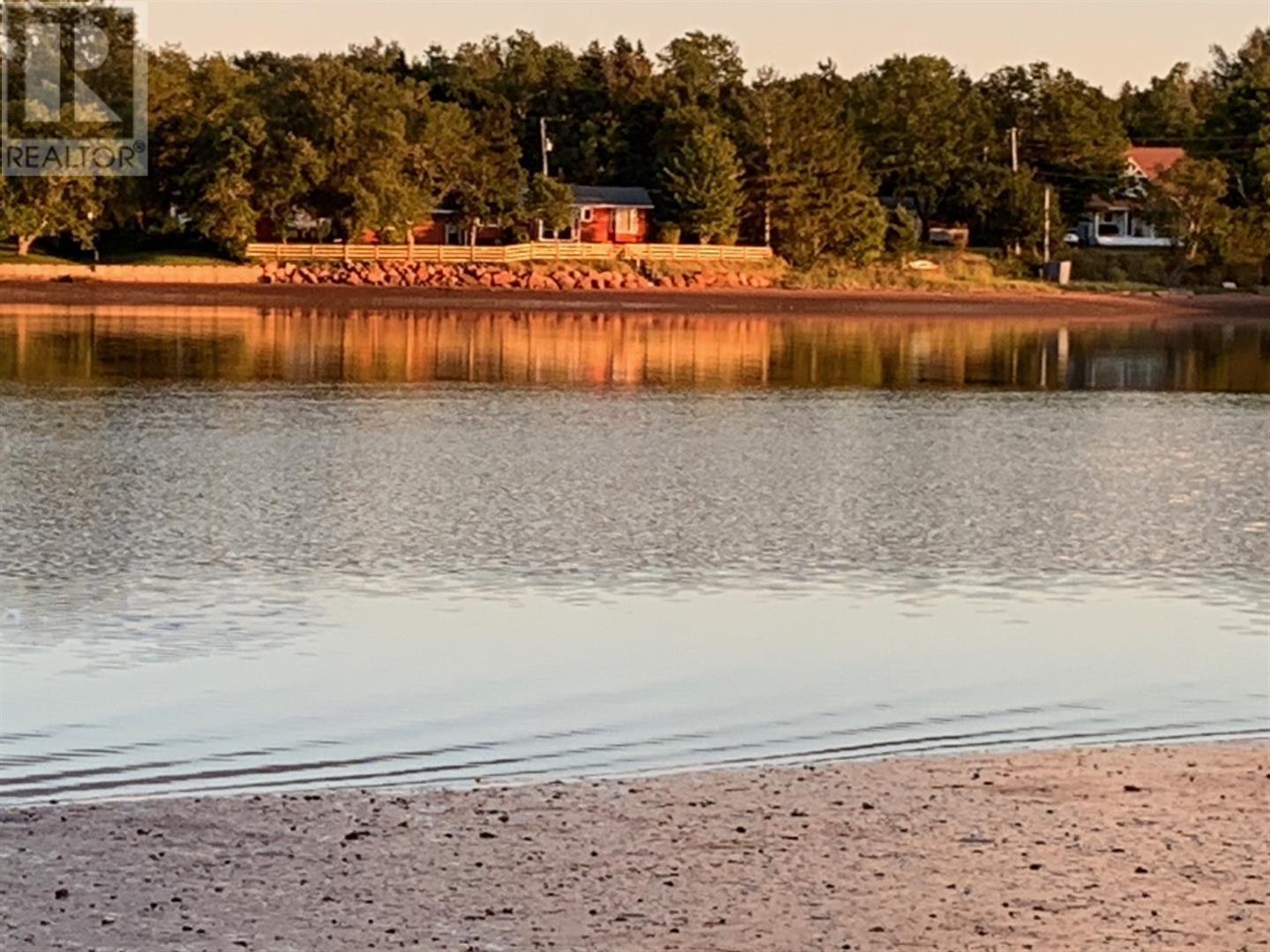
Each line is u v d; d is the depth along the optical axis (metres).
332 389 56.09
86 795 15.51
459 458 40.88
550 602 25.56
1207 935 11.68
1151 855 13.28
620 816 14.22
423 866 12.91
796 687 20.66
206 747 17.44
